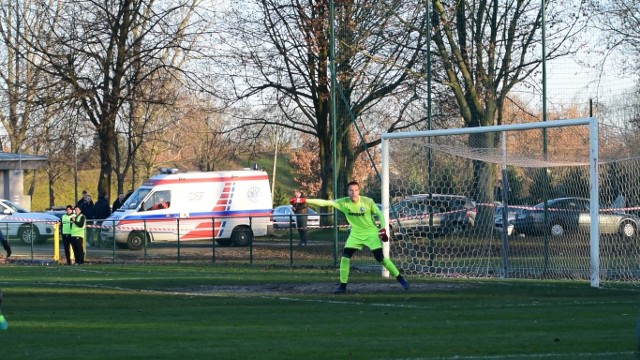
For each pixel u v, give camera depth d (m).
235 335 34.81
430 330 35.78
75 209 92.69
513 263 72.12
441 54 85.19
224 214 109.38
